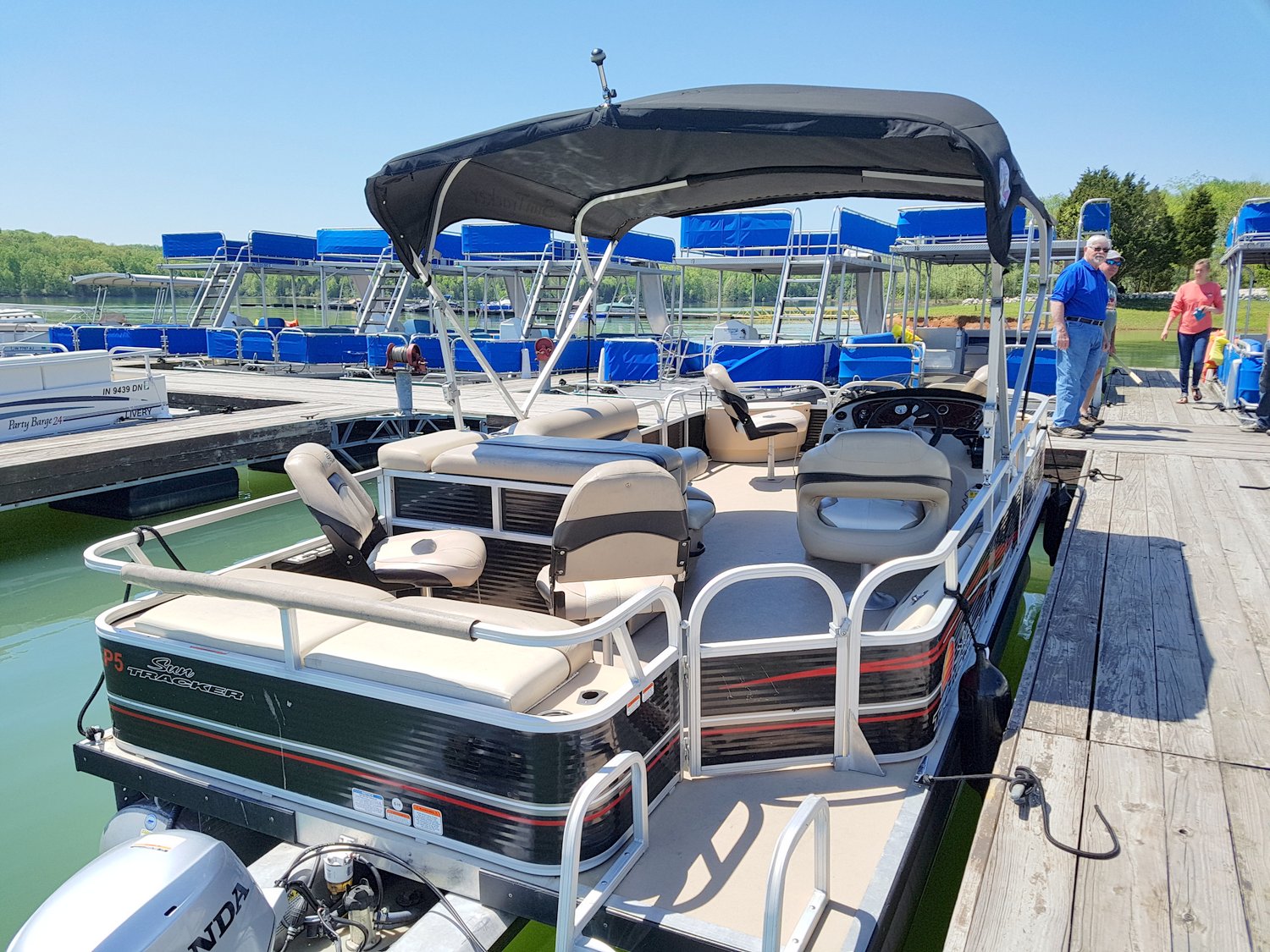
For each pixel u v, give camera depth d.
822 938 1.95
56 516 8.50
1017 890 2.10
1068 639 3.51
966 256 12.80
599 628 2.09
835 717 2.60
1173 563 4.42
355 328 19.19
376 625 2.61
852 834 2.31
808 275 13.76
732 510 5.20
